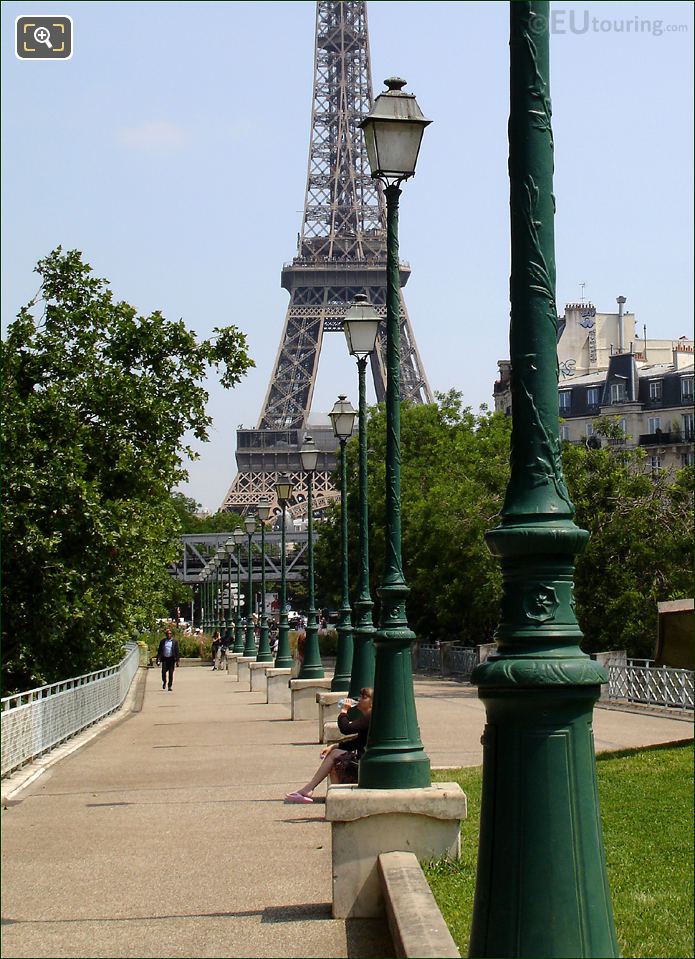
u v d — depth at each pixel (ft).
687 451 317.01
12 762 67.36
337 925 32.78
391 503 43.14
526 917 20.06
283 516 141.28
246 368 102.42
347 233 471.62
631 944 29.43
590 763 20.68
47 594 90.53
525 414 21.59
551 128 21.99
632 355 328.90
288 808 53.42
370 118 45.29
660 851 40.42
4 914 33.81
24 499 89.92
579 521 138.92
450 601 182.60
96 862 41.42
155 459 98.63
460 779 57.72
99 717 110.01
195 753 79.77
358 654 70.33
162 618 173.17
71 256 100.42
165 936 31.22
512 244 22.00
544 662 20.47
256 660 181.37
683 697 102.68
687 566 137.08
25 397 96.27
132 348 100.53
